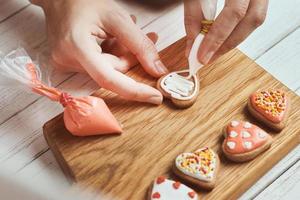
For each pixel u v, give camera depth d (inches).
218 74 23.1
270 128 21.5
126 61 23.5
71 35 22.7
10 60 22.4
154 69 23.0
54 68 25.0
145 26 26.5
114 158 21.4
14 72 22.2
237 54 23.5
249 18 22.2
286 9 26.5
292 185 21.9
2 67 22.2
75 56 22.6
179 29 26.3
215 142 21.4
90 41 22.7
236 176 20.6
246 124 21.1
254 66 23.2
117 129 21.7
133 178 20.9
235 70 23.1
